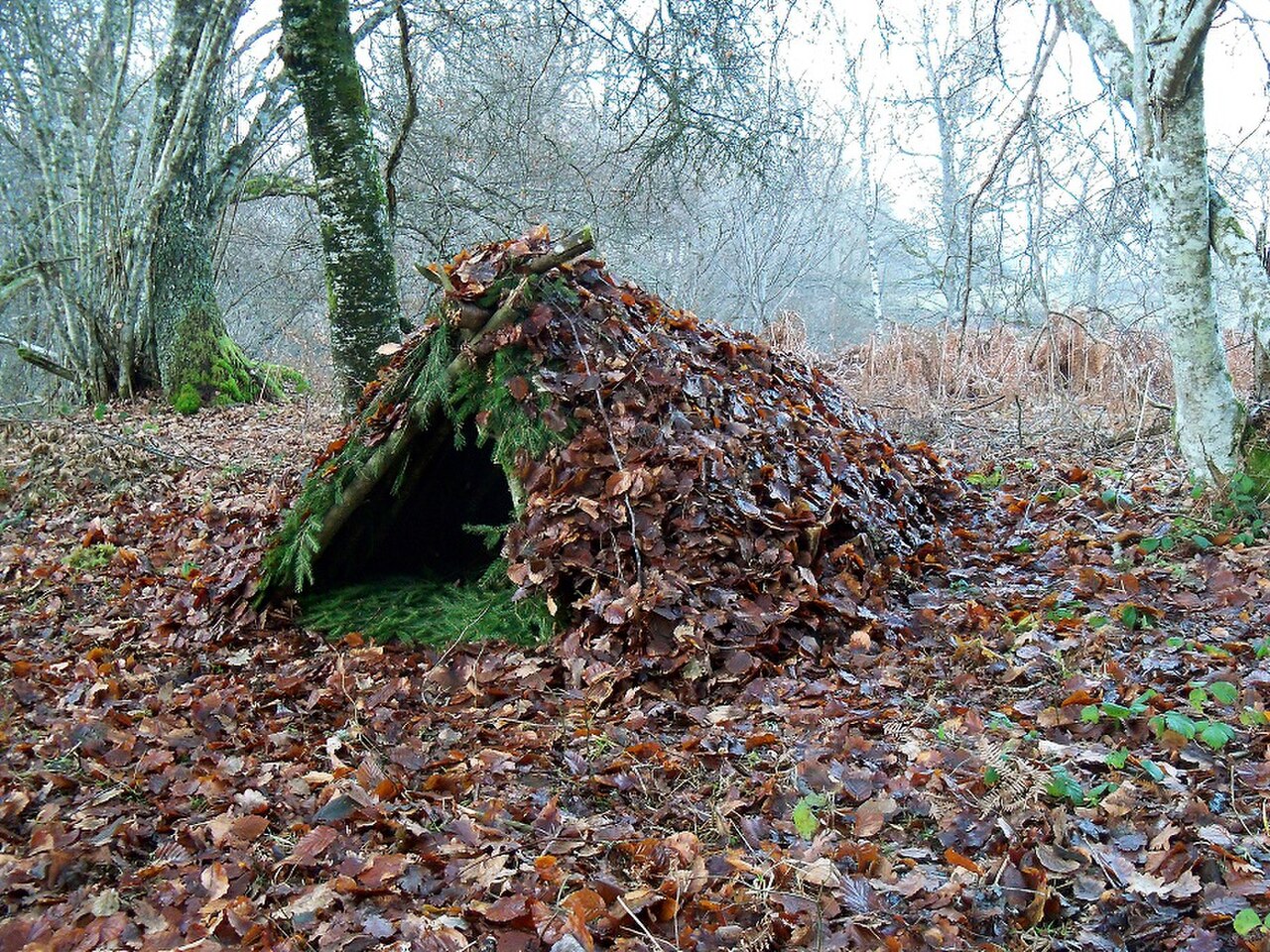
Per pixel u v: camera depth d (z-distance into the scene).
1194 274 5.02
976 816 2.63
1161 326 9.80
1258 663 3.33
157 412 11.21
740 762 3.11
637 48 9.25
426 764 3.24
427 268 4.16
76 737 3.40
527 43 12.91
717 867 2.53
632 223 13.18
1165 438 6.57
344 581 4.84
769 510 4.19
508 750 3.30
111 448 7.68
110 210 12.05
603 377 4.17
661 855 2.60
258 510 5.74
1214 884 2.27
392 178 9.39
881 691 3.55
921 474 5.89
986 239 12.55
